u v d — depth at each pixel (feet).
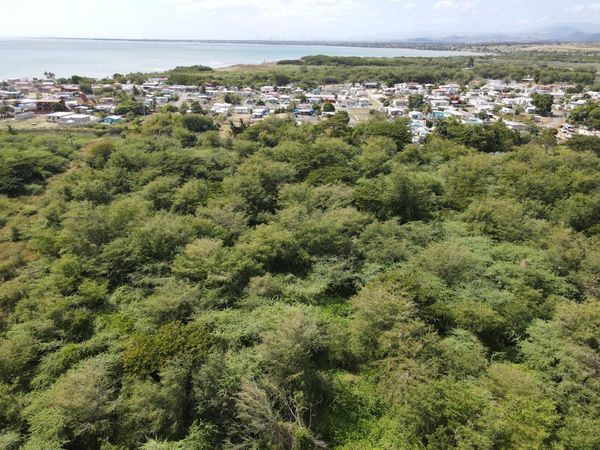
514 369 72.95
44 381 76.69
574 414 64.03
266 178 153.38
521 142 251.39
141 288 102.83
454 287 96.43
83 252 112.47
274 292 97.86
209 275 96.89
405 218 134.62
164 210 135.54
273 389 69.15
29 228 136.26
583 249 106.42
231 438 66.13
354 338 80.18
